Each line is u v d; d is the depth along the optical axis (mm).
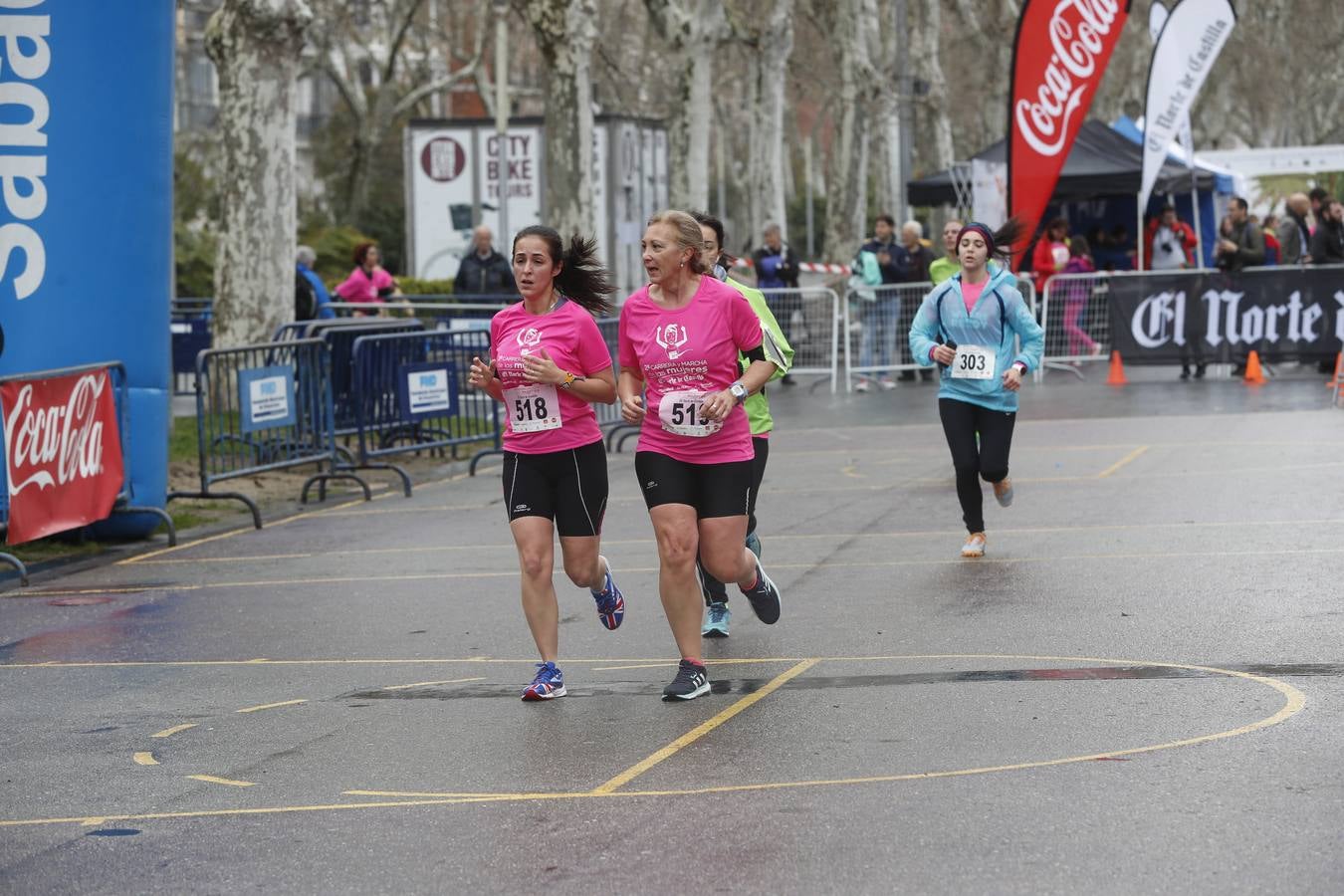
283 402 15680
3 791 6852
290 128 21906
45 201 13367
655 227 7758
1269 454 16094
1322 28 68312
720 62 69375
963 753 6715
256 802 6520
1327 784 6066
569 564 8297
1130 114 61312
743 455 7949
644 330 7840
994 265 11766
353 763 7031
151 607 11031
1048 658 8344
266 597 11242
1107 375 25859
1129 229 34500
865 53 47250
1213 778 6219
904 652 8664
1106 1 23125
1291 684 7578
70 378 12703
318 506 16031
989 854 5492
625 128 37375
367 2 56031
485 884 5441
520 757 6988
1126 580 10312
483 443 18938
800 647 8922
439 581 11570
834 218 48031
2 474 12422
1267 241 27797
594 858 5641
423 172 38031
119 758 7309
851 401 24078
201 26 65375
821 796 6215
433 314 26828
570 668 8711
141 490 13781
